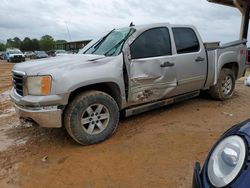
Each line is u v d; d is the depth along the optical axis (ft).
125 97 12.85
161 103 14.94
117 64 12.35
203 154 10.52
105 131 12.19
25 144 12.56
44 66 11.31
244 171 4.67
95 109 11.87
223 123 14.19
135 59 12.87
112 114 12.35
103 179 9.12
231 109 16.92
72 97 11.55
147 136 12.66
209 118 15.12
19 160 10.86
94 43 15.51
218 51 17.12
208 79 16.84
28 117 11.22
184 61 14.88
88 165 10.12
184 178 8.91
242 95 21.06
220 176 5.10
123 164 10.07
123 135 12.92
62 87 10.65
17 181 9.28
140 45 13.23
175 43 14.67
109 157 10.68
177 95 15.75
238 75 19.66
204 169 5.87
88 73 11.35
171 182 8.72
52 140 12.87
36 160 10.79
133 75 12.82
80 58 12.76
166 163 9.96
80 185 8.84
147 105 14.25
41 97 10.57
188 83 15.51
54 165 10.29
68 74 10.87
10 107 20.26
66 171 9.77
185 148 11.16
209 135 12.50
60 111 10.91
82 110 11.37
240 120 14.66
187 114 15.99
